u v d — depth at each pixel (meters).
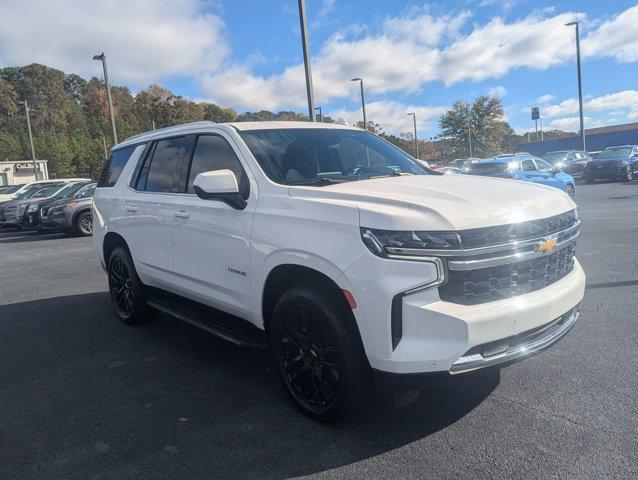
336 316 2.92
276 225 3.24
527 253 2.86
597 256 7.73
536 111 45.47
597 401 3.29
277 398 3.60
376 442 2.95
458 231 2.66
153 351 4.66
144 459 2.88
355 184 3.37
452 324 2.59
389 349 2.69
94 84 130.75
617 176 23.88
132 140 5.51
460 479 2.57
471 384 3.62
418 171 4.27
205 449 2.96
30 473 2.79
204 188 3.39
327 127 4.48
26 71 117.94
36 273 8.95
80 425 3.31
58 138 65.12
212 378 4.00
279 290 3.45
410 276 2.63
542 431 2.97
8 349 4.86
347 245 2.81
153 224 4.62
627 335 4.42
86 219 14.70
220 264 3.79
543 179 15.58
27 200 17.28
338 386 2.98
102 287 7.50
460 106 73.06
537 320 2.85
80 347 4.84
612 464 2.62
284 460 2.82
